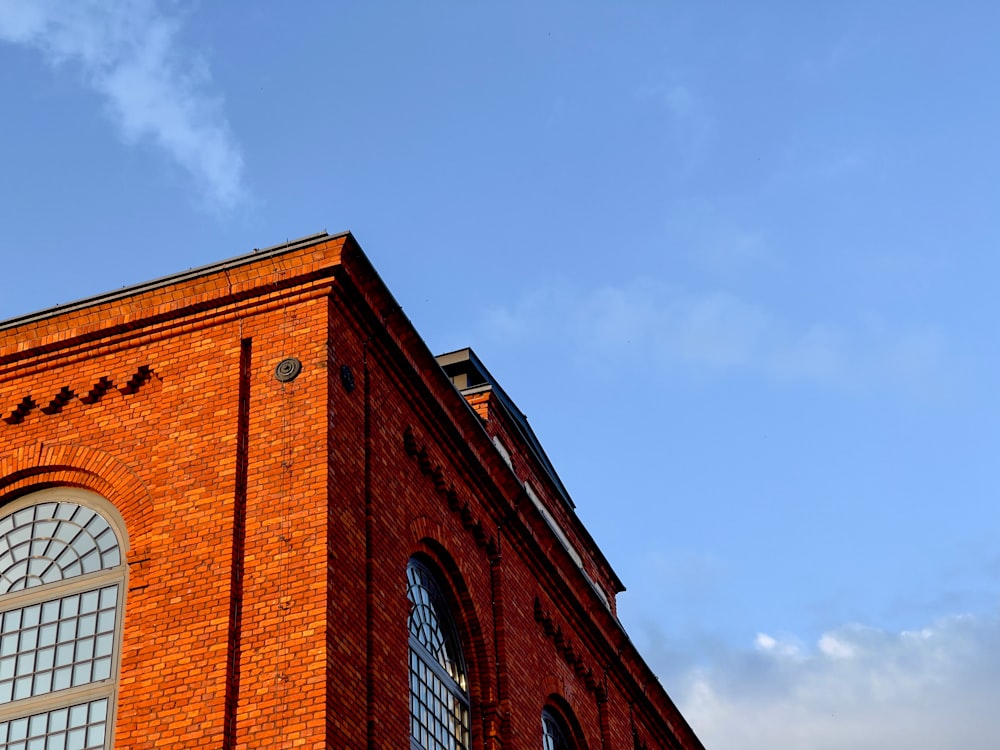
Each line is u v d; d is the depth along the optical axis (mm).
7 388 19734
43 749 16906
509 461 30062
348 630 16844
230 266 19156
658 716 29406
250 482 17594
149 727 16156
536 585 24484
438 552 20875
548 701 23875
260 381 18359
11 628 18062
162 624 16828
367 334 19656
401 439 20078
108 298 19641
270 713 15859
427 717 19406
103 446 18688
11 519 18969
